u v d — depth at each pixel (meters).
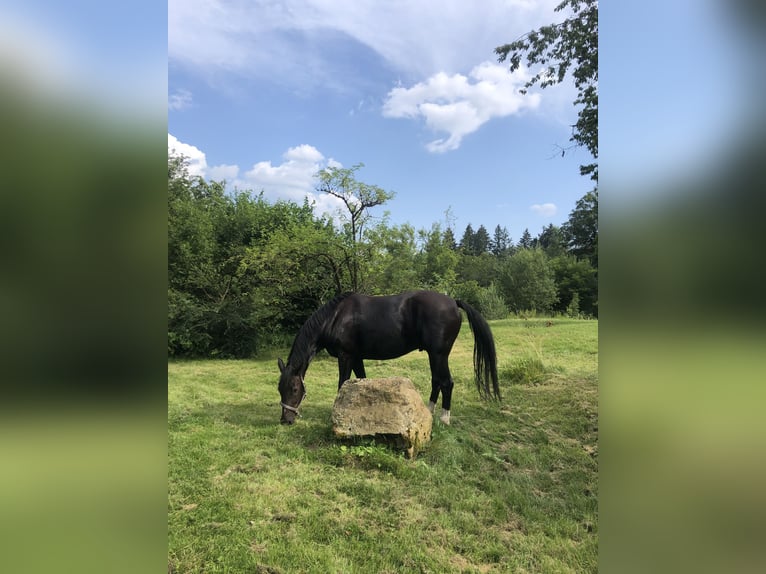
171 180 12.88
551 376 6.20
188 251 11.57
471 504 2.91
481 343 4.56
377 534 2.56
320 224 13.18
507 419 4.64
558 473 3.44
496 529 2.65
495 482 3.24
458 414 4.83
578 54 4.47
